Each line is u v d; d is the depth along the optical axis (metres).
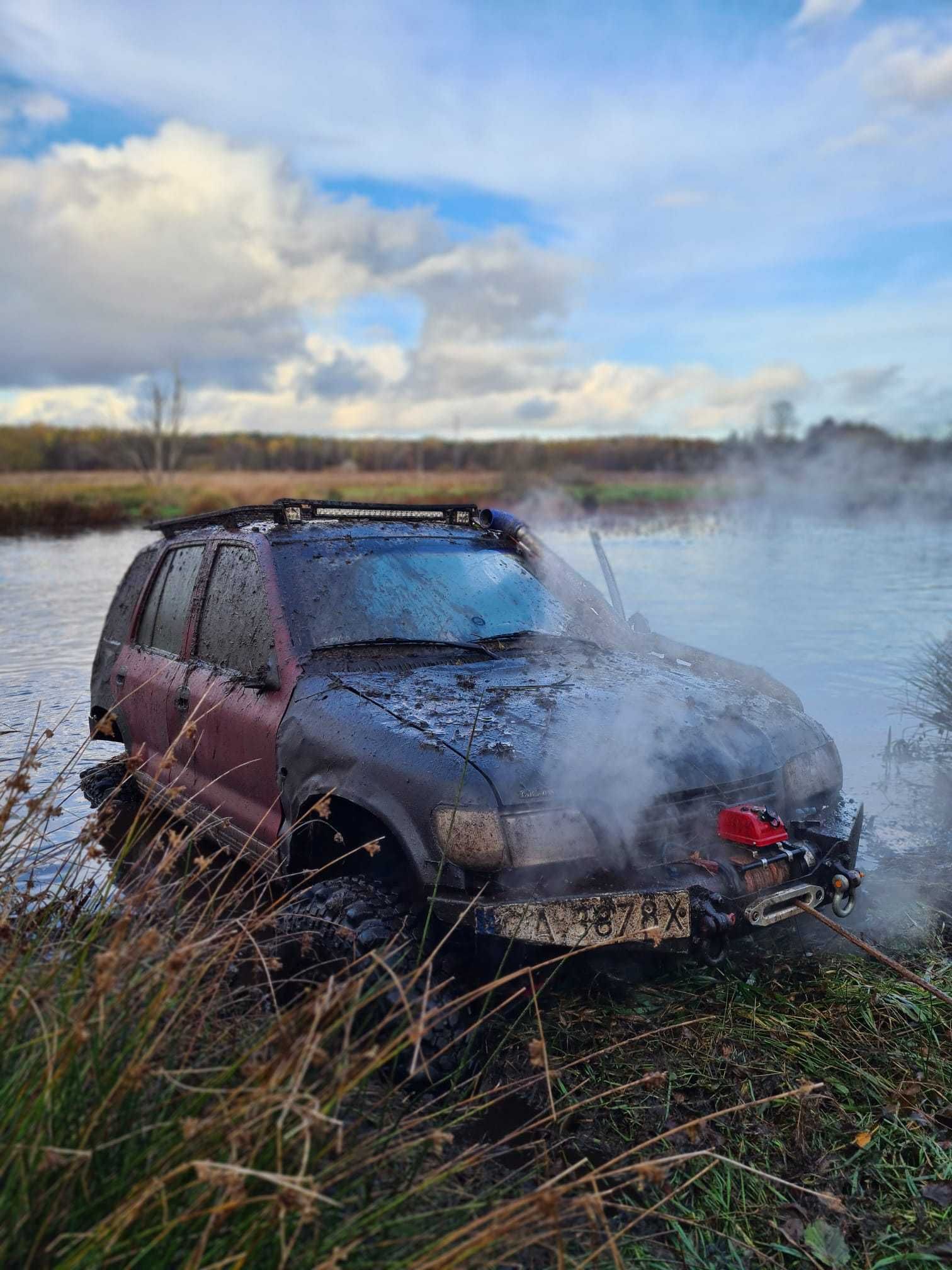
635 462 75.56
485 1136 2.67
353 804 3.22
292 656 3.81
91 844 2.82
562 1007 3.23
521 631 4.28
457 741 3.09
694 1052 3.02
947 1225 2.38
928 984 2.91
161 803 3.01
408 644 3.97
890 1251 2.31
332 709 3.47
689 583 14.30
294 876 3.33
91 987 2.09
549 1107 2.79
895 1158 2.60
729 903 2.93
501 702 3.42
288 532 4.43
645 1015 3.20
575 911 2.74
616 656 4.22
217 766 4.19
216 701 4.16
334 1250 1.72
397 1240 1.87
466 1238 2.01
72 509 33.50
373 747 3.19
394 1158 2.22
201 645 4.59
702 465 72.88
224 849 3.62
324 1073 1.98
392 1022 2.64
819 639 9.77
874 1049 3.04
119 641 5.66
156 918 2.61
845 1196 2.49
